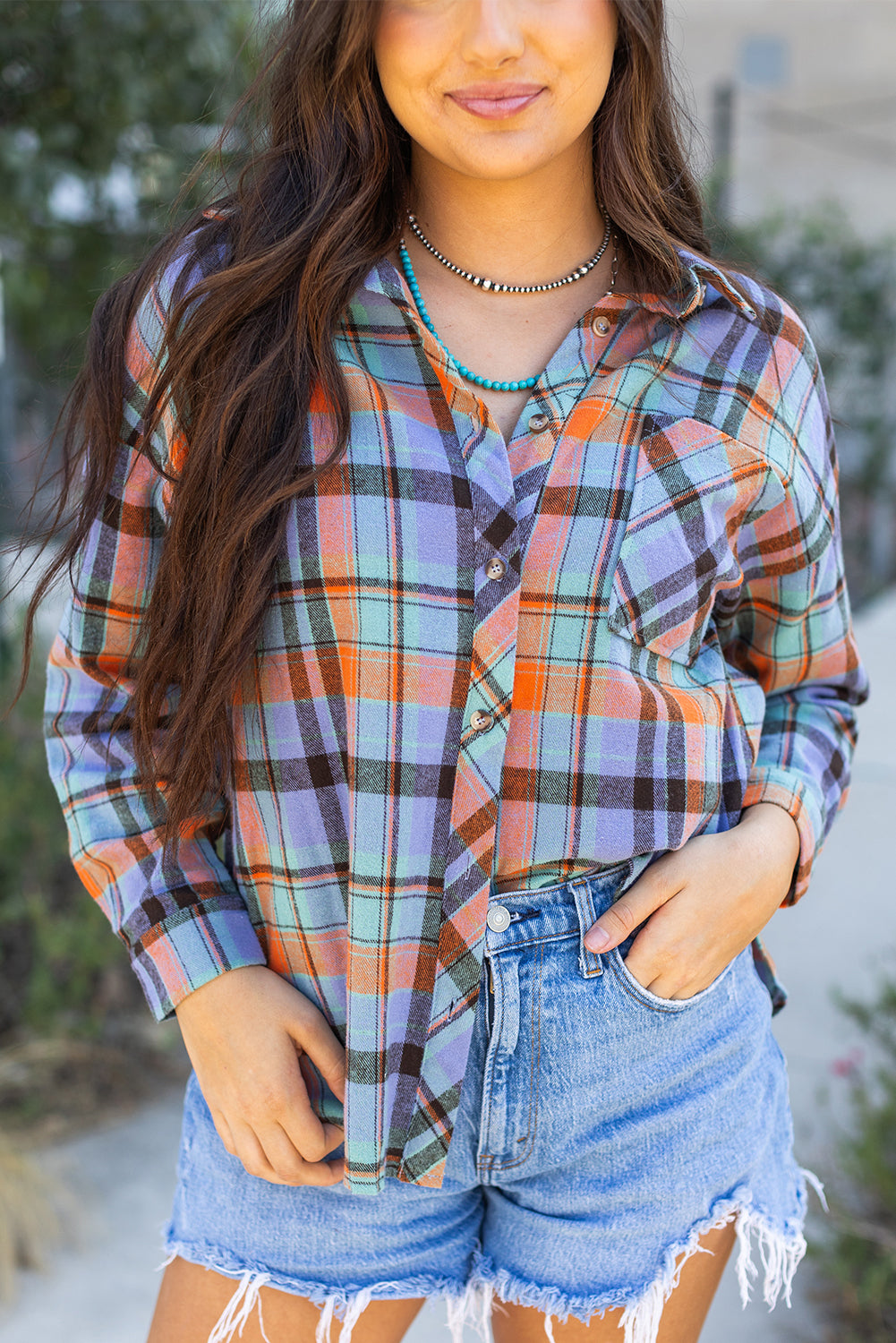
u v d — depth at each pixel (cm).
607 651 108
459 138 104
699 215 128
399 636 104
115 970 282
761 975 134
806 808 124
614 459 109
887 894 365
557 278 117
